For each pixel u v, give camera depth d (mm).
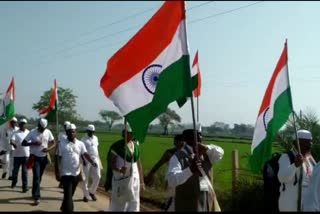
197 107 10133
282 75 7297
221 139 67062
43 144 11820
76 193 13227
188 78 6488
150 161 27422
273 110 7363
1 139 16078
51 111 11070
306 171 7219
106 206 11367
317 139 10219
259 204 9812
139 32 6891
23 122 13617
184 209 6469
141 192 12961
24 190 12930
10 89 16375
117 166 8172
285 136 10172
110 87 7164
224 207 10562
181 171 6375
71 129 10328
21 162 13523
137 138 7059
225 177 17719
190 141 6715
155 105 6664
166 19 6711
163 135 97500
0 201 11359
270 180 7723
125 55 7031
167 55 6691
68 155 10148
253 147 7668
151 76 7000
